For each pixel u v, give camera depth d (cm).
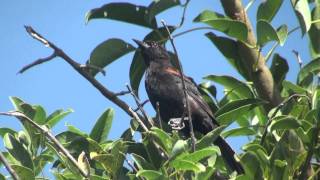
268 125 1027
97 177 944
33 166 975
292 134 1007
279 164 991
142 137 1087
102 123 1103
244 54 1174
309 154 1014
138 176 960
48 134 936
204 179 918
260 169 987
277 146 1008
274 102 1160
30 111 1073
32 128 1033
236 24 1121
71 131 1073
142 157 1009
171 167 909
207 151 891
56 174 979
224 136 1132
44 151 1052
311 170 1034
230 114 1130
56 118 1084
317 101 1048
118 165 967
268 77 1165
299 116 1096
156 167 1014
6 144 980
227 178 1124
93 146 1036
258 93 1171
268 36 1105
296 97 1105
